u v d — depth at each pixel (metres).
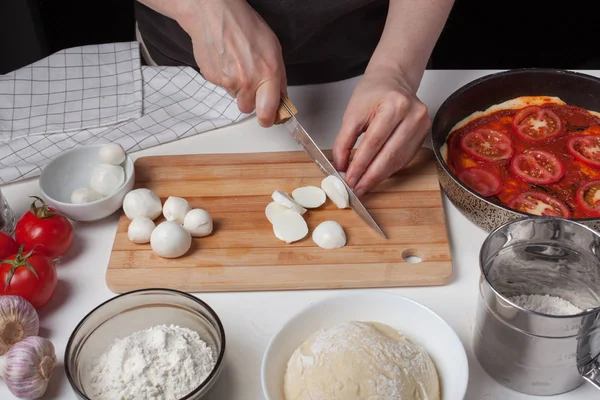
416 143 1.23
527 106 1.40
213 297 1.11
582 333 0.83
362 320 0.97
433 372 0.91
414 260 1.15
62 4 2.28
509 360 0.91
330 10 1.39
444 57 2.36
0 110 1.47
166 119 1.46
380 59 1.28
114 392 0.90
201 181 1.30
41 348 0.94
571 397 0.94
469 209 1.15
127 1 2.31
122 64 1.56
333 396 0.84
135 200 1.19
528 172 1.28
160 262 1.14
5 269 1.04
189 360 0.93
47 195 1.20
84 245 1.20
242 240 1.18
